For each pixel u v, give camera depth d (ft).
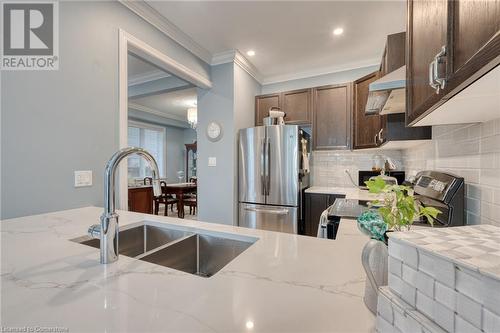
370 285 1.56
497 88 1.90
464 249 1.11
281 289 1.82
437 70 2.10
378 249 1.55
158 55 7.24
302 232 9.18
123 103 6.04
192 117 14.49
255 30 7.75
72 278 1.99
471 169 3.51
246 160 9.59
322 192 9.14
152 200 15.55
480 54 1.54
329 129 10.05
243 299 1.68
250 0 6.31
